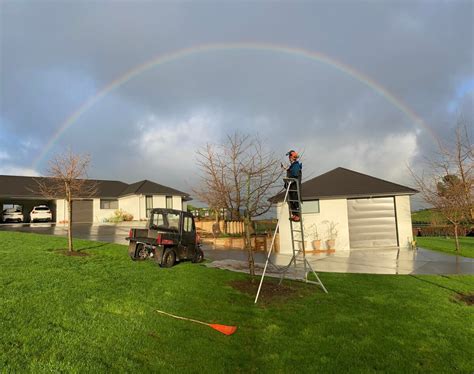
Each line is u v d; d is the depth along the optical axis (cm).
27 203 3706
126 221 3158
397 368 514
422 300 890
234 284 974
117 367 444
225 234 2339
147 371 444
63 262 1054
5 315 567
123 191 3741
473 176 1491
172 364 471
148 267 1120
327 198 2047
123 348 500
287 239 1994
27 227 2631
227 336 595
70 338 509
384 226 2048
